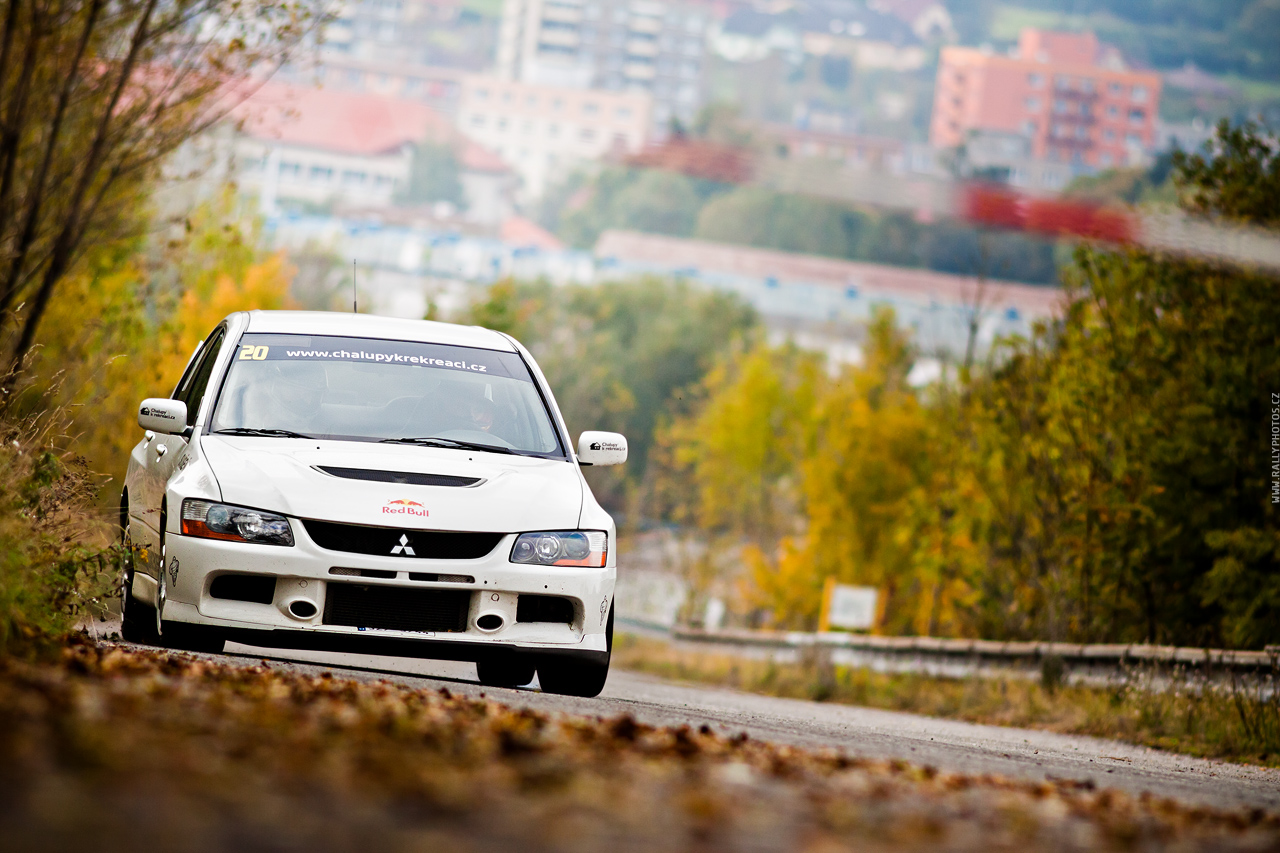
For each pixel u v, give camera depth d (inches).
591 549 1120.8
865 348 5319.9
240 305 3363.7
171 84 2150.6
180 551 1064.8
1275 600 2244.1
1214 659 1857.8
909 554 4534.9
